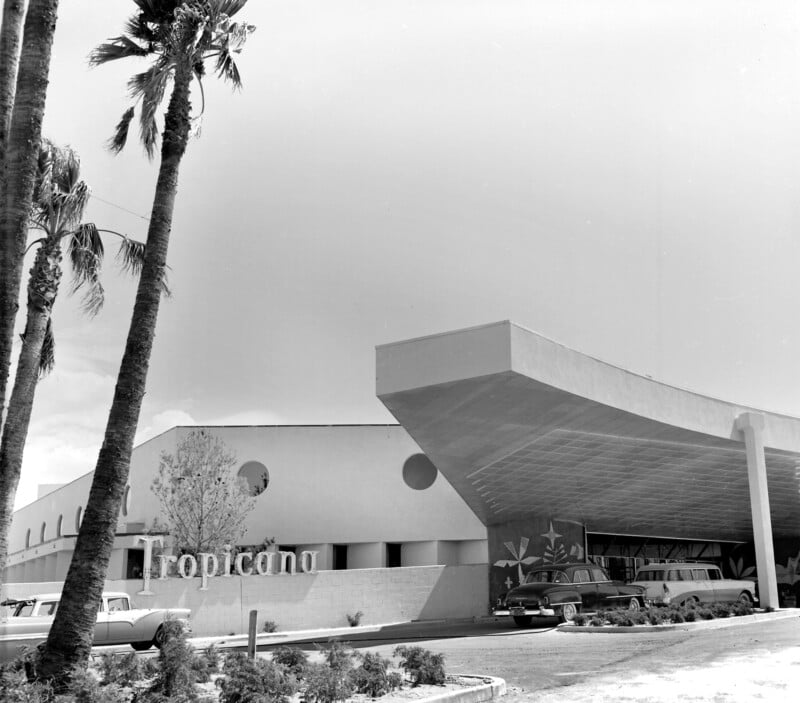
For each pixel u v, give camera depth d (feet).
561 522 102.53
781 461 91.25
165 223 36.52
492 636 65.31
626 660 44.19
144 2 43.98
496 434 74.38
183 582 80.18
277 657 38.96
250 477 126.62
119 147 49.78
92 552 31.91
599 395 68.59
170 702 29.40
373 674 33.01
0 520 46.93
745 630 61.26
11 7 34.01
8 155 31.81
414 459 128.26
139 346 34.37
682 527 113.29
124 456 33.14
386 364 65.10
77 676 29.19
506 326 60.23
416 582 96.43
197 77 43.21
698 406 80.23
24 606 49.90
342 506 123.85
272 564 87.15
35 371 53.01
